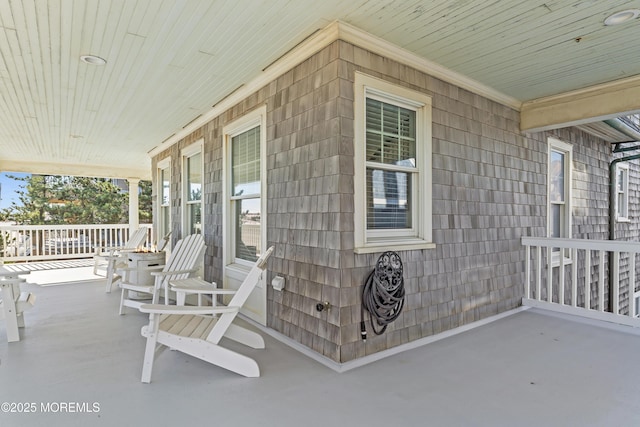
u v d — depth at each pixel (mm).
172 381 2441
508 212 4242
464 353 3004
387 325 3002
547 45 2996
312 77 2980
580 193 5645
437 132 3461
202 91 4082
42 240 9055
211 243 4996
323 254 2854
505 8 2453
